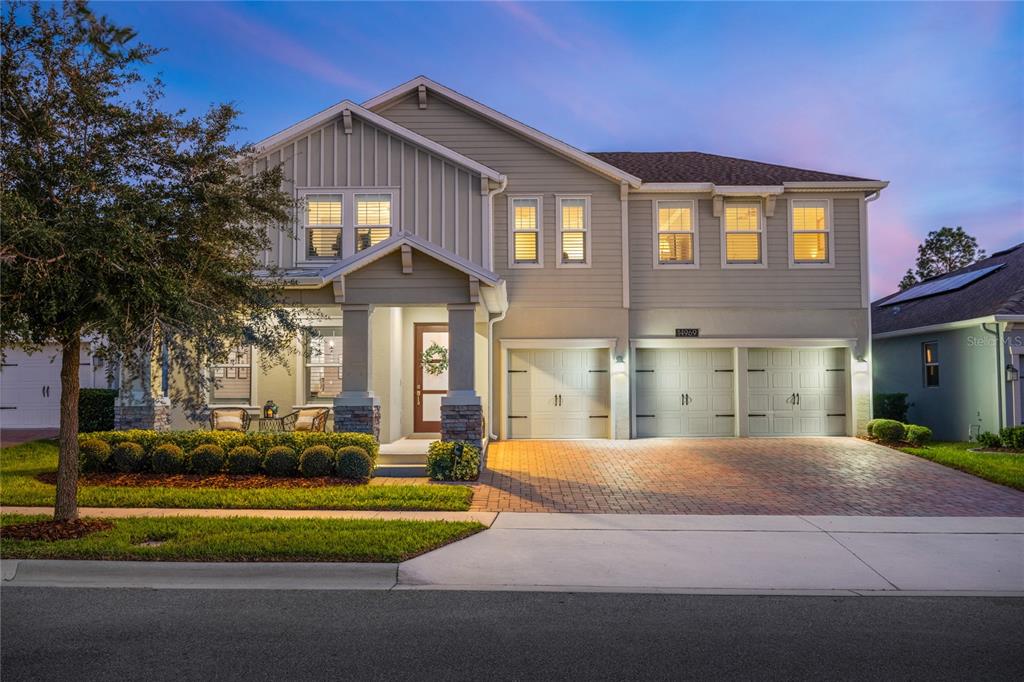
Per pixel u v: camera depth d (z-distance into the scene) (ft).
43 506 31.48
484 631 17.92
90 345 28.14
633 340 56.44
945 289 71.97
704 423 57.26
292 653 16.37
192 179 26.91
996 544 26.71
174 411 49.70
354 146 53.57
